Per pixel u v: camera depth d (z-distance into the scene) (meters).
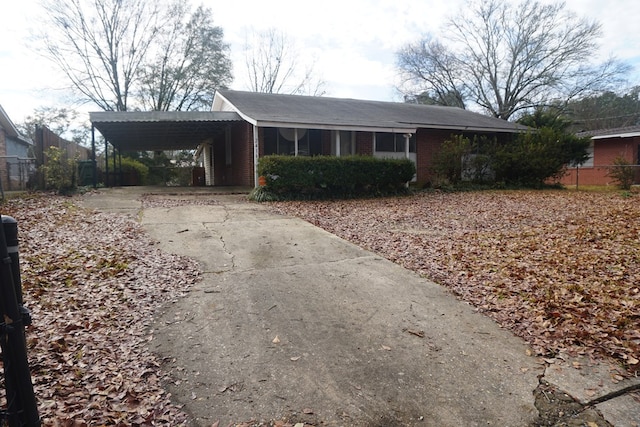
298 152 15.79
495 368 3.17
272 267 5.48
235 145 17.08
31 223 7.40
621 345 3.40
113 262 5.48
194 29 28.45
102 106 27.02
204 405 2.71
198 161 28.22
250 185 15.36
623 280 4.83
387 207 11.11
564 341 3.53
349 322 3.90
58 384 2.83
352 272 5.31
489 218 9.48
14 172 16.23
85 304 4.18
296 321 3.91
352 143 16.39
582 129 33.47
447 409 2.69
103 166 19.41
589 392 2.85
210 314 4.05
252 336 3.62
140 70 27.41
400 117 16.42
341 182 12.83
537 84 30.94
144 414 2.58
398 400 2.77
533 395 2.84
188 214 9.20
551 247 6.45
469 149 16.19
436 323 3.91
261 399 2.77
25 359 1.65
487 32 31.77
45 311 3.94
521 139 17.28
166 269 5.35
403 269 5.48
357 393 2.84
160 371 3.09
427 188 15.66
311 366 3.16
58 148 12.28
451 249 6.54
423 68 33.88
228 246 6.50
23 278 4.65
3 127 18.08
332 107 16.81
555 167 16.62
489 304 4.35
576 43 28.92
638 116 33.31
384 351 3.38
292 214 9.59
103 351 3.32
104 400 2.70
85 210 9.27
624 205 10.70
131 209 9.72
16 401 1.63
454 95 34.06
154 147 22.42
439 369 3.14
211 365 3.17
